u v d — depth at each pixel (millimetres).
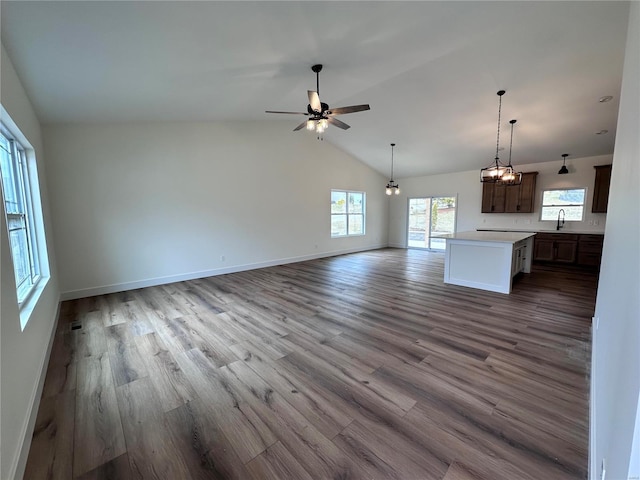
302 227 7180
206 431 1729
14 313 1633
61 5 1819
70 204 4195
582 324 3160
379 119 5723
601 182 6055
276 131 6484
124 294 4457
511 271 4301
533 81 4000
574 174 6469
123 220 4633
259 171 6250
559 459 1490
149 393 2082
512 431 1680
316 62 3273
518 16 2764
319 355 2578
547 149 6152
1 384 1311
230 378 2252
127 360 2529
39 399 1978
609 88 3980
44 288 2830
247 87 3754
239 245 6012
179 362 2490
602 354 1656
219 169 5637
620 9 2703
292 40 2719
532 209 6945
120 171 4570
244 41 2604
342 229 8352
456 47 3281
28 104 3027
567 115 4789
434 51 3309
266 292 4523
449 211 8555
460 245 4746
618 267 1335
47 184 3975
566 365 2355
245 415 1854
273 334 3014
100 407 1942
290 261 6957
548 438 1624
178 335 3010
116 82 3033
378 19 2543
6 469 1291
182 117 4746
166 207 5039
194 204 5352
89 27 2076
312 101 3166
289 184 6828
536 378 2186
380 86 4395
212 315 3555
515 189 7137
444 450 1563
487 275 4504
